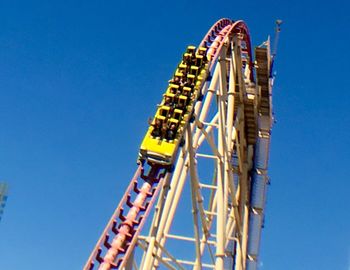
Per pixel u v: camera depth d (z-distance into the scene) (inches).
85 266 1525.6
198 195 2031.3
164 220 2053.4
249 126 2736.2
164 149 1731.1
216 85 2240.4
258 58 2642.7
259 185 2699.3
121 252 1567.4
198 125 1961.1
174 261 1918.1
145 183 1721.2
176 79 1967.3
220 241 2009.1
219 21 2288.4
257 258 2549.2
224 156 2139.5
